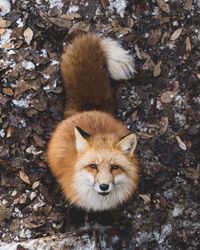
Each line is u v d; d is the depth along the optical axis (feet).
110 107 23.81
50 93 23.79
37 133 23.21
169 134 24.21
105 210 21.97
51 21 24.54
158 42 25.04
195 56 24.95
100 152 19.65
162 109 24.47
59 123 22.75
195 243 23.07
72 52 23.70
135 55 24.82
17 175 22.72
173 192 23.56
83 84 23.45
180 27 25.21
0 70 23.53
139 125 24.31
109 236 22.36
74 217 22.57
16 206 22.45
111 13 25.16
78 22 24.80
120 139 19.86
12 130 23.02
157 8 25.35
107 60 24.02
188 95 24.64
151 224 22.95
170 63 24.85
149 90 24.64
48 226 22.41
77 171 20.06
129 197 21.25
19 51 23.90
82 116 21.74
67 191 20.85
